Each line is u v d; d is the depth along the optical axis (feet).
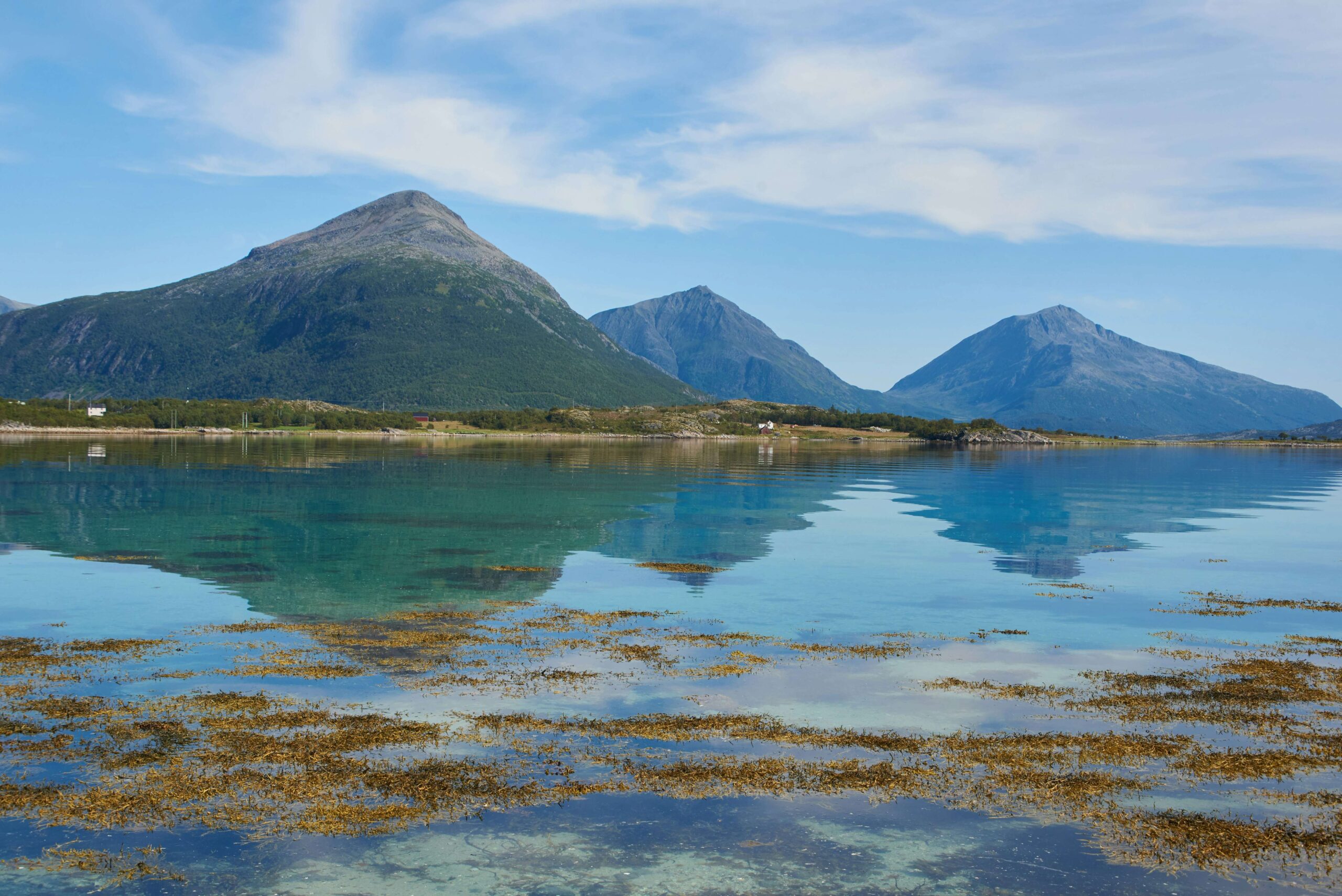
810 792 42.91
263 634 70.38
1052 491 230.89
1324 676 61.67
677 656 65.46
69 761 44.83
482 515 156.46
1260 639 73.41
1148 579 101.65
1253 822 40.29
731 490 218.79
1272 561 116.16
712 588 92.99
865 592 91.66
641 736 49.34
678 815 40.52
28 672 59.62
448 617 77.46
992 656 66.95
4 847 36.99
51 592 86.48
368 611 79.25
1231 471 354.54
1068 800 42.27
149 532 129.70
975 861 36.91
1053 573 104.63
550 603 83.97
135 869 35.53
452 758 45.85
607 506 173.88
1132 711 53.93
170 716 51.11
